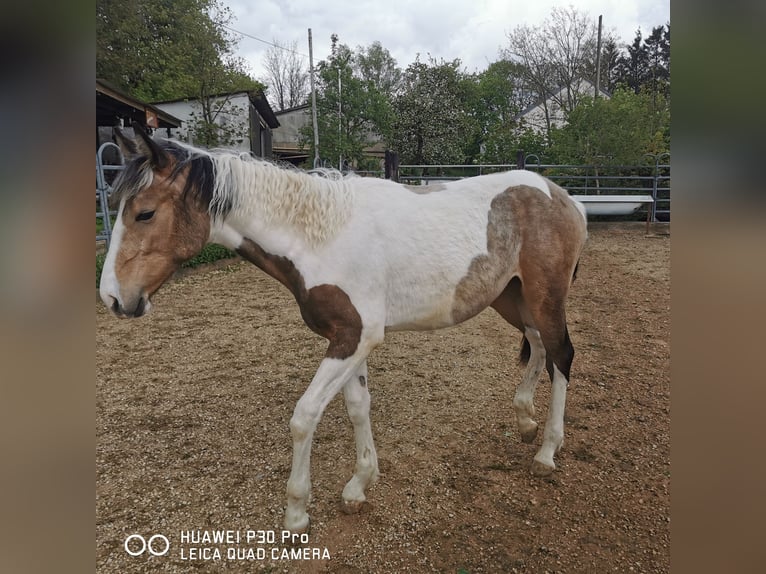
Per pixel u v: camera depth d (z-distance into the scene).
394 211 2.07
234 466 2.59
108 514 2.21
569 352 2.45
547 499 2.29
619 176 11.47
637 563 1.91
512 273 2.33
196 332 4.75
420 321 2.18
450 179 11.89
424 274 2.08
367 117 21.27
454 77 18.52
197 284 6.62
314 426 1.98
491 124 23.81
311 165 17.23
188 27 14.84
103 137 11.24
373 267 1.98
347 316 1.96
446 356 4.12
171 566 1.94
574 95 22.23
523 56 23.34
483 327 4.89
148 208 1.79
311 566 1.93
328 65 21.88
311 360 4.07
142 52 15.89
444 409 3.19
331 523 2.16
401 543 2.04
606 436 2.82
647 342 4.32
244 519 2.20
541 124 24.16
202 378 3.71
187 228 1.87
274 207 1.94
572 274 2.49
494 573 1.87
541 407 3.17
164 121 12.78
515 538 2.05
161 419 3.08
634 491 2.33
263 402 3.32
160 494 2.36
